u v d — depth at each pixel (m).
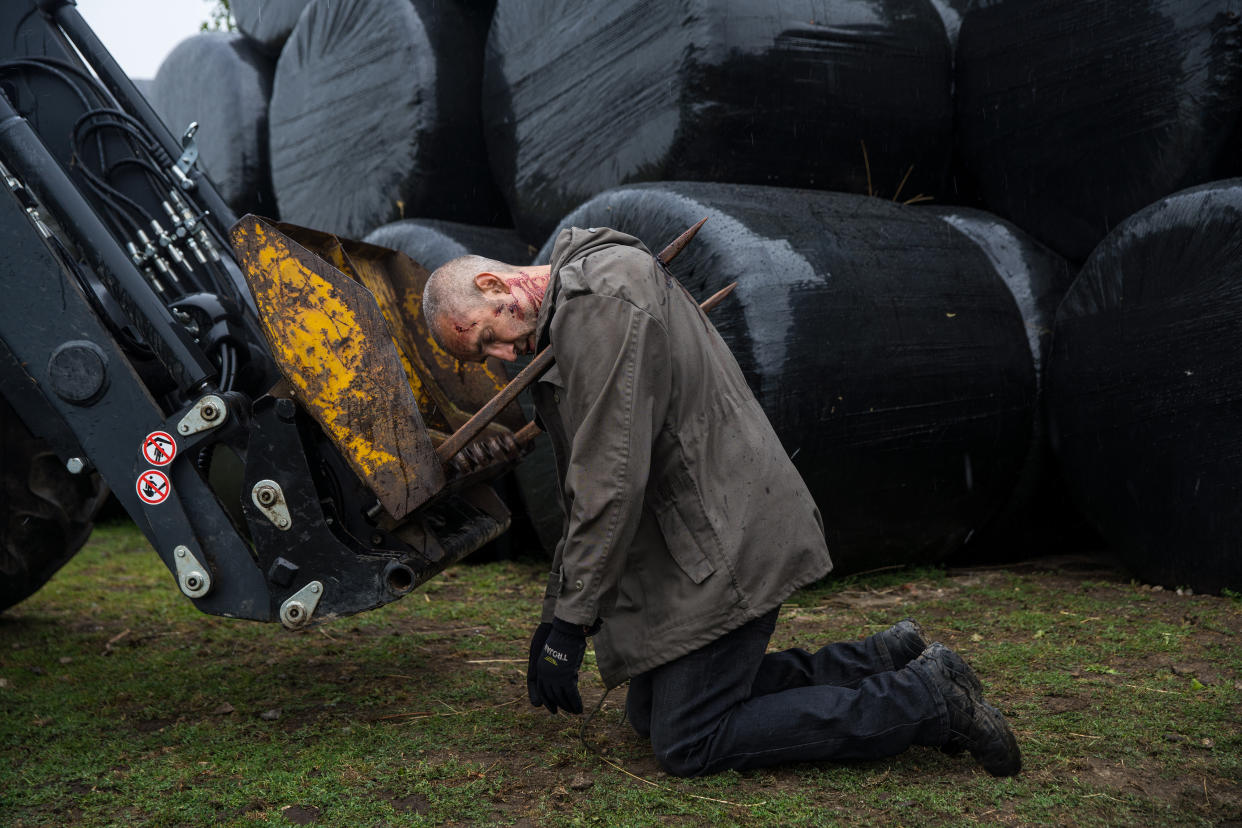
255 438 2.73
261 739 2.82
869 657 2.53
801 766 2.45
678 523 2.34
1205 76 3.94
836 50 4.56
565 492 2.47
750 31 4.30
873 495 4.20
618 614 2.43
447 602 4.47
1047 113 4.57
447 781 2.47
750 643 2.38
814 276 3.97
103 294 3.24
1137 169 4.23
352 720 2.95
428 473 2.66
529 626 4.03
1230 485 3.82
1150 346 4.05
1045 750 2.51
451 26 5.63
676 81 4.30
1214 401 3.84
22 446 3.91
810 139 4.56
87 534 4.23
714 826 2.16
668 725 2.40
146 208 3.47
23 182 2.97
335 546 2.73
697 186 4.17
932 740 2.35
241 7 7.26
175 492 2.81
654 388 2.26
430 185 5.61
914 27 4.86
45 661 3.72
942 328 4.29
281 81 6.48
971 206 5.25
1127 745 2.53
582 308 2.25
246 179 7.08
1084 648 3.37
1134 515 4.23
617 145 4.58
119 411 2.82
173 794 2.44
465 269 2.60
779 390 3.84
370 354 2.62
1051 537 5.04
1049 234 4.77
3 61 3.50
